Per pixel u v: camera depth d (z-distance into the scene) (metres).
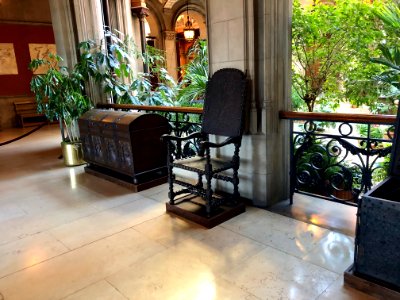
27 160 5.11
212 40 2.85
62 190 3.57
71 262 2.12
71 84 4.46
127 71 5.24
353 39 3.45
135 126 3.35
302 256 2.05
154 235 2.42
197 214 2.59
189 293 1.76
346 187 2.66
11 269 2.07
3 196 3.46
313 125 2.62
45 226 2.67
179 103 4.63
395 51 2.62
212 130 2.83
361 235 1.66
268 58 2.58
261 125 2.70
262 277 1.86
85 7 4.73
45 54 9.38
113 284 1.87
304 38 3.60
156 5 10.84
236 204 2.72
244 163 2.88
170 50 11.52
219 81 2.80
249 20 2.55
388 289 1.61
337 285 1.76
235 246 2.21
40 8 9.15
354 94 3.54
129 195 3.32
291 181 2.84
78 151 4.61
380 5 3.15
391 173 1.82
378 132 3.94
